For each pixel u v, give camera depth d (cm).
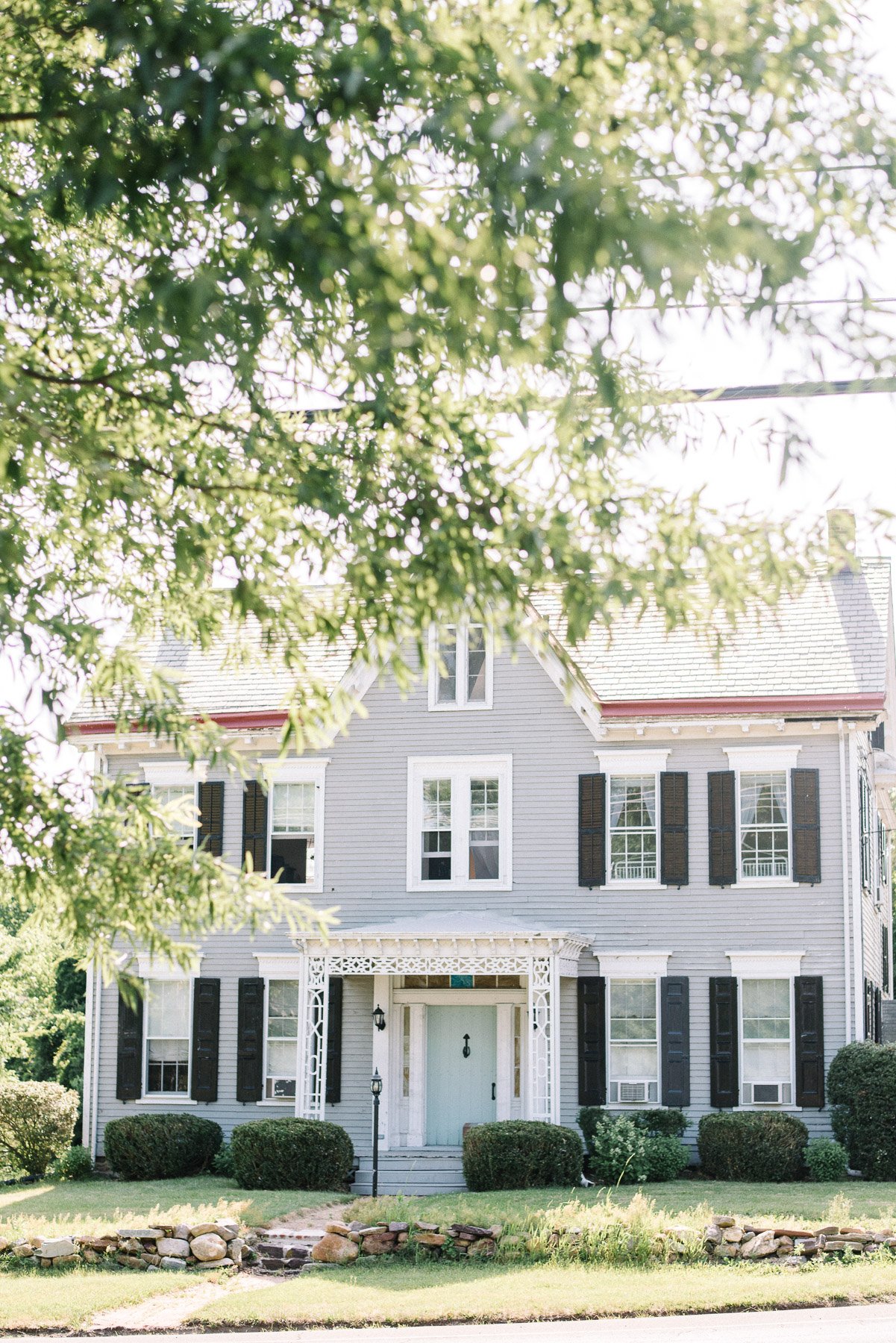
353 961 2456
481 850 2623
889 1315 1316
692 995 2489
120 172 622
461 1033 2566
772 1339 1182
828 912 2464
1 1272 1675
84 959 975
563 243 554
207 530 845
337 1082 2564
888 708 3038
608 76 612
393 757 2673
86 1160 2575
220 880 895
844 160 620
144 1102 2667
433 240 584
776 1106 2425
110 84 627
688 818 2548
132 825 922
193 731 938
